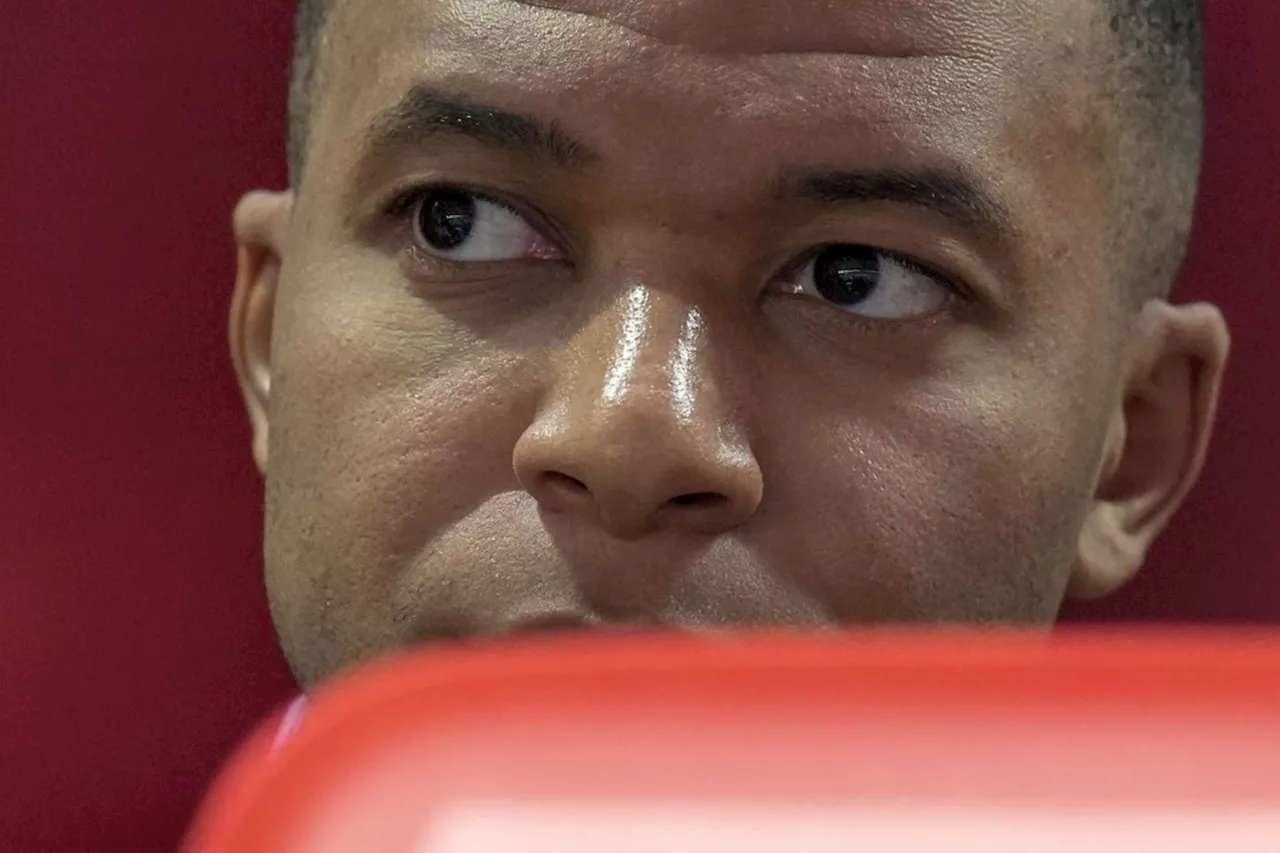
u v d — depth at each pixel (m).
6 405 1.67
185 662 1.73
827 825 0.35
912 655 0.38
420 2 1.04
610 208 0.97
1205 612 1.71
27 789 1.71
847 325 1.02
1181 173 1.28
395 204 1.08
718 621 0.94
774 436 0.98
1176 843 0.35
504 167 1.00
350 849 0.34
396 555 1.02
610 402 0.92
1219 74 1.60
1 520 1.69
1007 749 0.36
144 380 1.69
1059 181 1.05
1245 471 1.68
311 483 1.09
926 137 0.96
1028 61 1.02
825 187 0.96
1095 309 1.11
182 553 1.72
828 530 0.98
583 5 0.96
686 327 0.96
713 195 0.96
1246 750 0.36
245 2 1.64
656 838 0.35
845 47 0.95
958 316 1.04
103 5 1.63
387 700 0.37
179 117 1.65
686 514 0.94
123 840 1.73
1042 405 1.06
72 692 1.71
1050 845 0.35
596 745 0.36
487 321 1.04
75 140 1.64
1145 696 0.37
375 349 1.07
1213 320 1.34
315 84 1.23
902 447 1.01
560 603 0.95
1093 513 1.33
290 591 1.12
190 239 1.67
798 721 0.37
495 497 1.00
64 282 1.66
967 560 1.03
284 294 1.19
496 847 0.34
